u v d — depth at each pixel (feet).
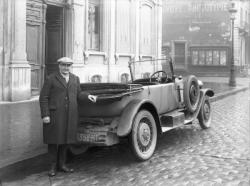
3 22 37.63
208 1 134.82
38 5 42.27
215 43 134.82
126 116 17.63
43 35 43.47
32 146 19.51
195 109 24.63
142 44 66.54
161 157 19.31
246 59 153.99
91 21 53.26
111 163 18.37
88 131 17.65
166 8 139.74
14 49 38.14
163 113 22.35
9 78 37.93
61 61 16.35
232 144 22.17
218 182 15.38
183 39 138.41
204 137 24.22
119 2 58.59
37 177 16.37
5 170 16.19
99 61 54.34
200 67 135.74
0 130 23.57
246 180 15.65
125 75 60.23
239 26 134.31
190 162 18.35
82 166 17.94
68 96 16.22
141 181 15.66
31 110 32.35
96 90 19.54
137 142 18.17
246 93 61.46
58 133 15.99
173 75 24.32
